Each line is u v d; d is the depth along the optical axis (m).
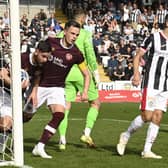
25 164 15.57
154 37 16.83
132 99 48.03
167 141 21.34
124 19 67.94
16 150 15.20
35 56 16.89
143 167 15.46
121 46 56.47
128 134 17.38
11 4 15.11
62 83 17.42
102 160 16.48
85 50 19.34
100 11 70.44
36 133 23.94
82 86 19.33
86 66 17.98
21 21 59.62
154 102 16.95
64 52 17.03
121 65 53.56
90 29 61.97
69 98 19.23
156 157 16.98
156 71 16.84
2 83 16.55
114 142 20.94
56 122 16.95
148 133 17.09
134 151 18.45
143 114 17.12
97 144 20.28
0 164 15.04
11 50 15.17
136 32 64.31
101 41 58.16
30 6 69.88
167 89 17.00
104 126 27.16
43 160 16.28
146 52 17.36
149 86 16.92
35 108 17.38
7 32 15.91
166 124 28.98
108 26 64.44
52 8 71.31
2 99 16.62
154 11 72.69
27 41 52.38
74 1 70.75
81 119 30.98
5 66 16.61
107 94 47.34
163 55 16.80
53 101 17.12
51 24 59.94
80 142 20.81
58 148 18.98
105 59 56.62
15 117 15.17
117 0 72.56
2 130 16.52
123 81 48.03
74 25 16.86
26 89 17.58
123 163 16.02
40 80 17.31
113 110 37.94
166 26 16.83
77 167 15.32
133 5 71.38
